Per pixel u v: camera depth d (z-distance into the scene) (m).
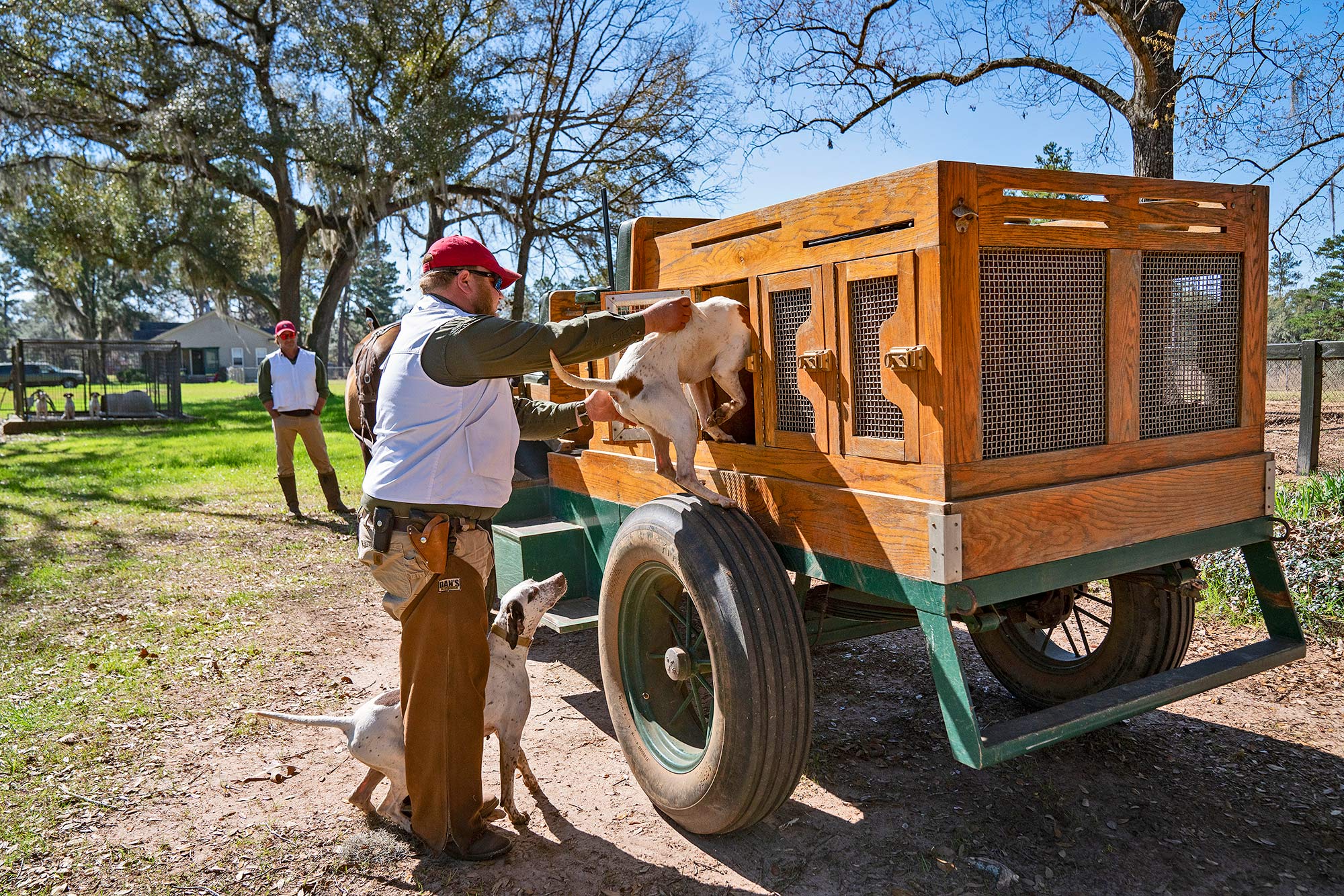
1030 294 2.46
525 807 3.22
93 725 3.90
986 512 2.32
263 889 2.73
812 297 2.67
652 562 2.96
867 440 2.52
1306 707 3.74
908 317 2.34
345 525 8.28
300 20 22.72
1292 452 8.89
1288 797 3.04
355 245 23.44
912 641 4.88
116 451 13.85
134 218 26.08
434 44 23.31
